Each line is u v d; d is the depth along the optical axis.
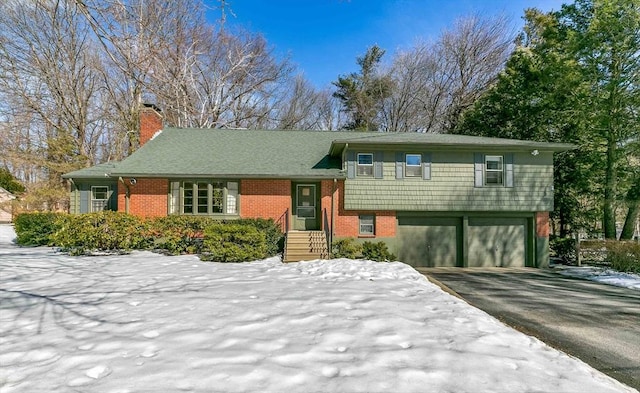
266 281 7.29
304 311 5.01
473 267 13.69
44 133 22.06
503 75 20.42
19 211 20.22
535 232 13.78
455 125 26.70
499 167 13.88
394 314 4.92
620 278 10.53
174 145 15.12
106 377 3.04
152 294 6.02
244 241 10.52
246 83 25.58
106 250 11.63
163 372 3.11
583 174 17.06
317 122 33.78
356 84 32.97
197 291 6.26
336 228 13.60
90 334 4.09
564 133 17.67
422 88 29.69
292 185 14.10
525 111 18.94
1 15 16.05
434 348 3.72
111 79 19.17
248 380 2.98
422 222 13.89
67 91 20.77
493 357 3.55
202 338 3.92
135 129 21.19
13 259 9.85
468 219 13.83
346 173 13.45
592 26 14.88
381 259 11.31
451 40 28.14
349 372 3.14
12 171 25.33
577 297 8.15
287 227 13.31
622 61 14.89
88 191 14.57
